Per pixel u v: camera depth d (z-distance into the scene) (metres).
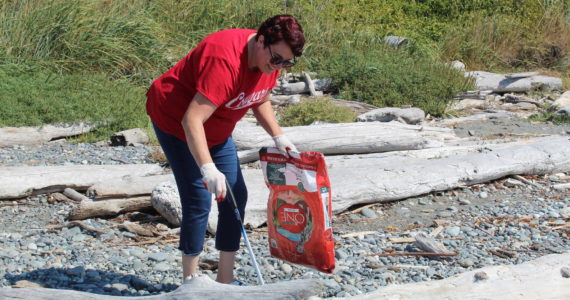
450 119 9.97
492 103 11.34
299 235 3.52
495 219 5.51
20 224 5.16
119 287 3.90
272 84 3.40
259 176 5.66
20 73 9.41
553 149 6.84
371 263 4.45
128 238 4.89
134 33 10.84
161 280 4.07
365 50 12.67
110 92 9.16
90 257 4.43
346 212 5.60
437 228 5.21
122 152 7.56
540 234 5.16
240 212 3.60
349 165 6.64
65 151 7.55
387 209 5.72
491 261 4.53
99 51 10.30
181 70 3.25
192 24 12.09
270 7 12.88
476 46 14.23
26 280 3.92
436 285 3.44
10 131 7.78
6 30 9.91
